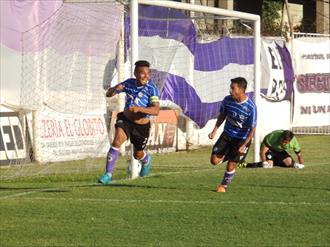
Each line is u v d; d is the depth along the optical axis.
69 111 45.88
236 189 32.59
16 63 44.91
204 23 56.75
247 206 27.94
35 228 23.80
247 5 109.06
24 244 21.56
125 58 46.97
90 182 36.34
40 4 45.66
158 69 46.91
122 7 44.25
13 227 23.94
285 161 42.81
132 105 31.67
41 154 45.09
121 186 33.56
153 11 46.53
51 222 24.77
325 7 94.50
